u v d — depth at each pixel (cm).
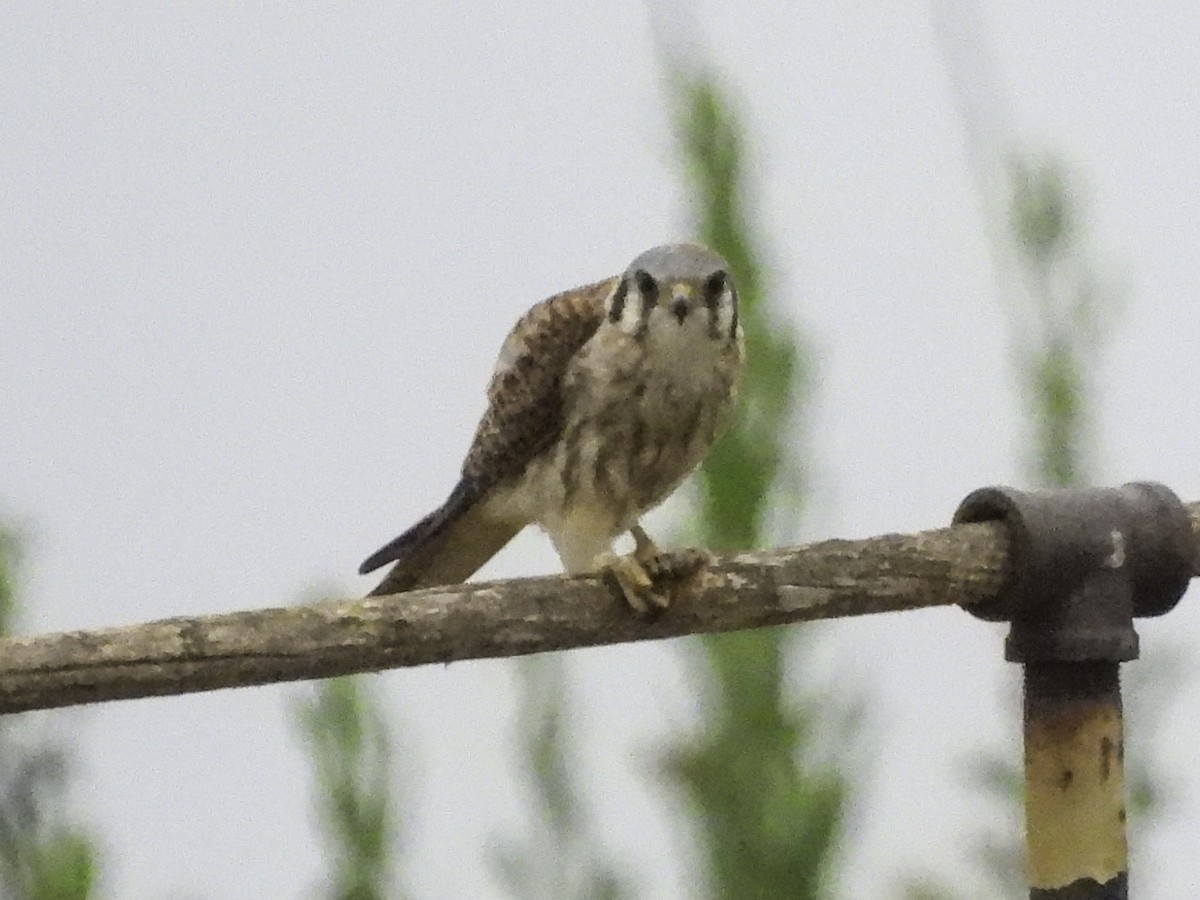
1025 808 789
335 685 1201
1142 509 777
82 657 668
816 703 1165
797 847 1130
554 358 995
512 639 744
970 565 776
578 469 998
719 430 1006
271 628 695
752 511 1148
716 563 768
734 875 1136
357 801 1191
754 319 1163
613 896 1230
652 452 996
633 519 1030
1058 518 765
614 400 978
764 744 1150
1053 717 773
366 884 1180
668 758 1158
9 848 1094
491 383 1023
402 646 720
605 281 1026
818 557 775
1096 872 768
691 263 974
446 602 729
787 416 1162
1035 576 764
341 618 708
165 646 679
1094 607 766
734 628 781
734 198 1176
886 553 775
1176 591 784
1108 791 770
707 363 977
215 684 691
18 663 661
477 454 1014
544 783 1234
